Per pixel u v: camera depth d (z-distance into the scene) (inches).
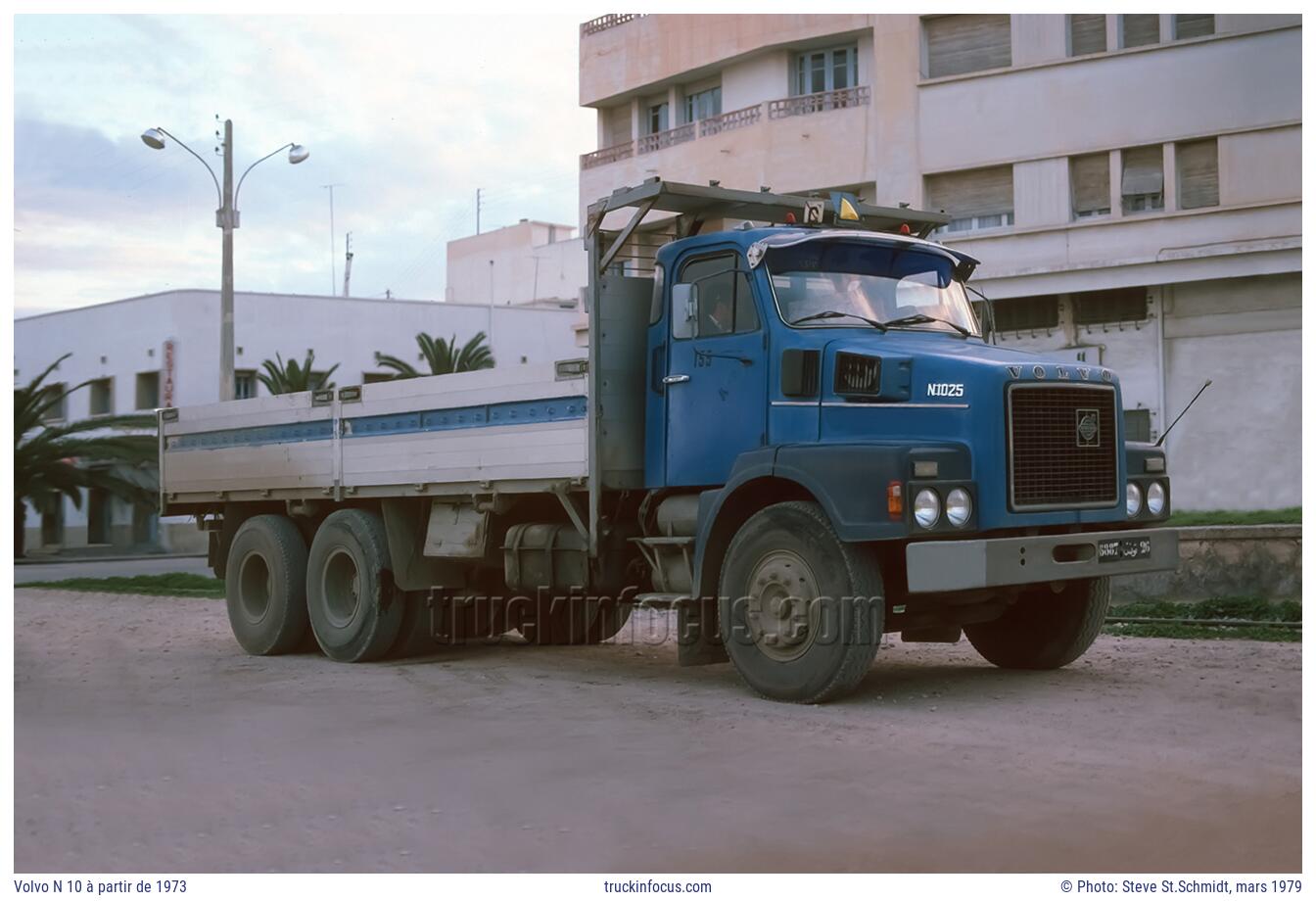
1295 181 848.9
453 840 198.7
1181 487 895.1
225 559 524.1
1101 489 318.3
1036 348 951.0
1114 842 192.2
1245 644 402.3
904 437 312.5
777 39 1059.3
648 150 1156.5
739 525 341.1
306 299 1835.6
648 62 1169.4
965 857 186.1
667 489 365.1
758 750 259.0
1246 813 206.5
